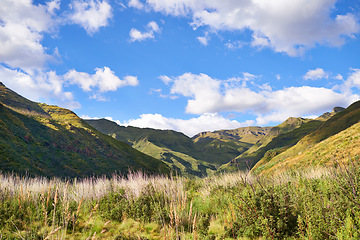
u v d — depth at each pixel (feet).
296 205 14.01
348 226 10.11
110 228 17.10
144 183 24.57
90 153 264.52
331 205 11.95
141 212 19.29
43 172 150.00
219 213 18.89
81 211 20.57
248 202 14.80
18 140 195.31
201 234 12.51
